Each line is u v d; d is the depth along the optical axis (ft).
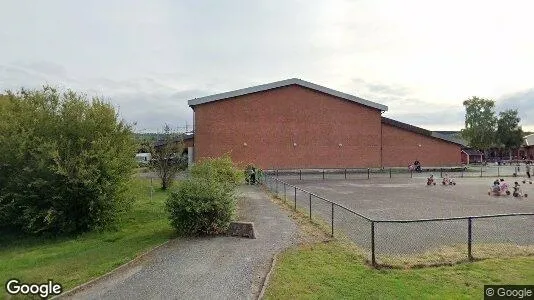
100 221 50.08
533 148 263.70
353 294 24.32
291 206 60.13
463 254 32.14
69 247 41.04
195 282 27.73
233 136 131.85
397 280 26.71
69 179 47.60
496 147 277.03
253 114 133.28
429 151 146.92
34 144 49.24
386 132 143.74
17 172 49.65
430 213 53.98
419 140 146.20
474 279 26.68
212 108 131.13
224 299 24.59
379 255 32.30
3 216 49.42
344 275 27.81
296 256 32.73
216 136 130.82
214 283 27.40
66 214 49.42
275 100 135.03
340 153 139.44
